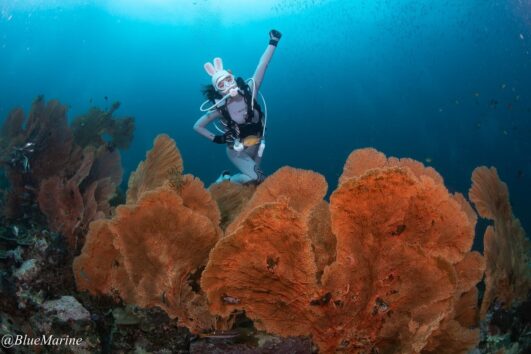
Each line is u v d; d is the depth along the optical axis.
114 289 2.33
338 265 1.66
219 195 3.05
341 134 36.97
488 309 2.38
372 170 1.61
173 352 2.07
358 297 1.72
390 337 1.77
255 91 4.36
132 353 2.12
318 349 1.81
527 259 2.73
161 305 1.85
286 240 1.60
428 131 31.55
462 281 2.05
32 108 6.28
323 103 45.50
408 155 28.48
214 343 1.84
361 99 44.06
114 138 7.71
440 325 1.81
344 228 1.68
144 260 1.93
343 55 46.91
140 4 45.41
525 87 31.50
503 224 2.49
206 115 4.46
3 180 7.73
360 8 43.34
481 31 35.66
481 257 2.05
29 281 2.42
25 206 5.46
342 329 1.77
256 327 1.75
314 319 1.72
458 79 38.88
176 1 45.22
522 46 32.78
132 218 1.94
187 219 1.94
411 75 42.91
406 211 1.69
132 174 3.14
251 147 4.50
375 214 1.68
